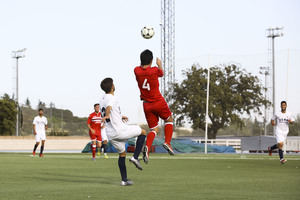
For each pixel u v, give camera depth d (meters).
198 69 82.75
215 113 79.69
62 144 74.06
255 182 13.14
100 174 16.33
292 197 9.64
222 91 80.00
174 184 12.54
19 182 13.18
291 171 18.12
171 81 66.94
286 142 50.62
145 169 19.34
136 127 12.38
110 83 12.45
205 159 30.56
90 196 9.77
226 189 11.23
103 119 12.07
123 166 12.28
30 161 26.53
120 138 12.21
